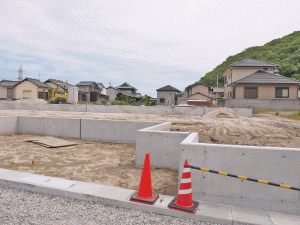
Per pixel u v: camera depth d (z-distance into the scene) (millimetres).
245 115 16312
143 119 12875
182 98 49250
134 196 3420
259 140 7488
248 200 3363
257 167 3316
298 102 20125
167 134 5371
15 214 3016
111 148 7289
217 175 3506
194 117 14742
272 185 3113
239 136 8078
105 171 5055
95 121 8391
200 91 46406
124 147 7461
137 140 5570
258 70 24172
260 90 22297
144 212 3215
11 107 21500
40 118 9227
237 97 22750
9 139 8219
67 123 8836
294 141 7301
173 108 18422
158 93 47062
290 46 58312
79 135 8672
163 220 3010
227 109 15797
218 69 84375
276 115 16125
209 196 3555
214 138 7852
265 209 3291
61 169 5051
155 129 6352
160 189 4121
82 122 8602
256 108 20922
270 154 3260
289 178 3186
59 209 3203
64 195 3625
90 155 6379
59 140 8000
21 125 9594
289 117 14719
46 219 2918
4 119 9125
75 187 3775
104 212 3162
